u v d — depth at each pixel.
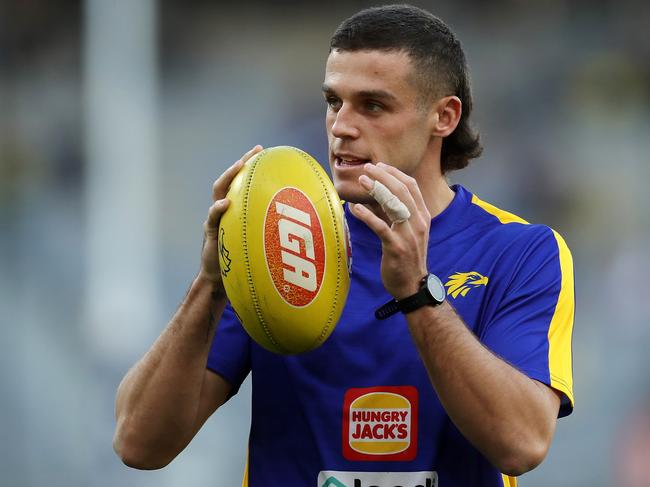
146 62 49.09
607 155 53.94
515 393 10.72
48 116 55.22
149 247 47.25
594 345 42.72
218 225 10.73
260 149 10.98
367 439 11.62
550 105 56.31
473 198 12.70
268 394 11.95
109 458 36.56
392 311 10.90
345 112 11.45
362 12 11.78
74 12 58.50
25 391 39.25
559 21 60.25
